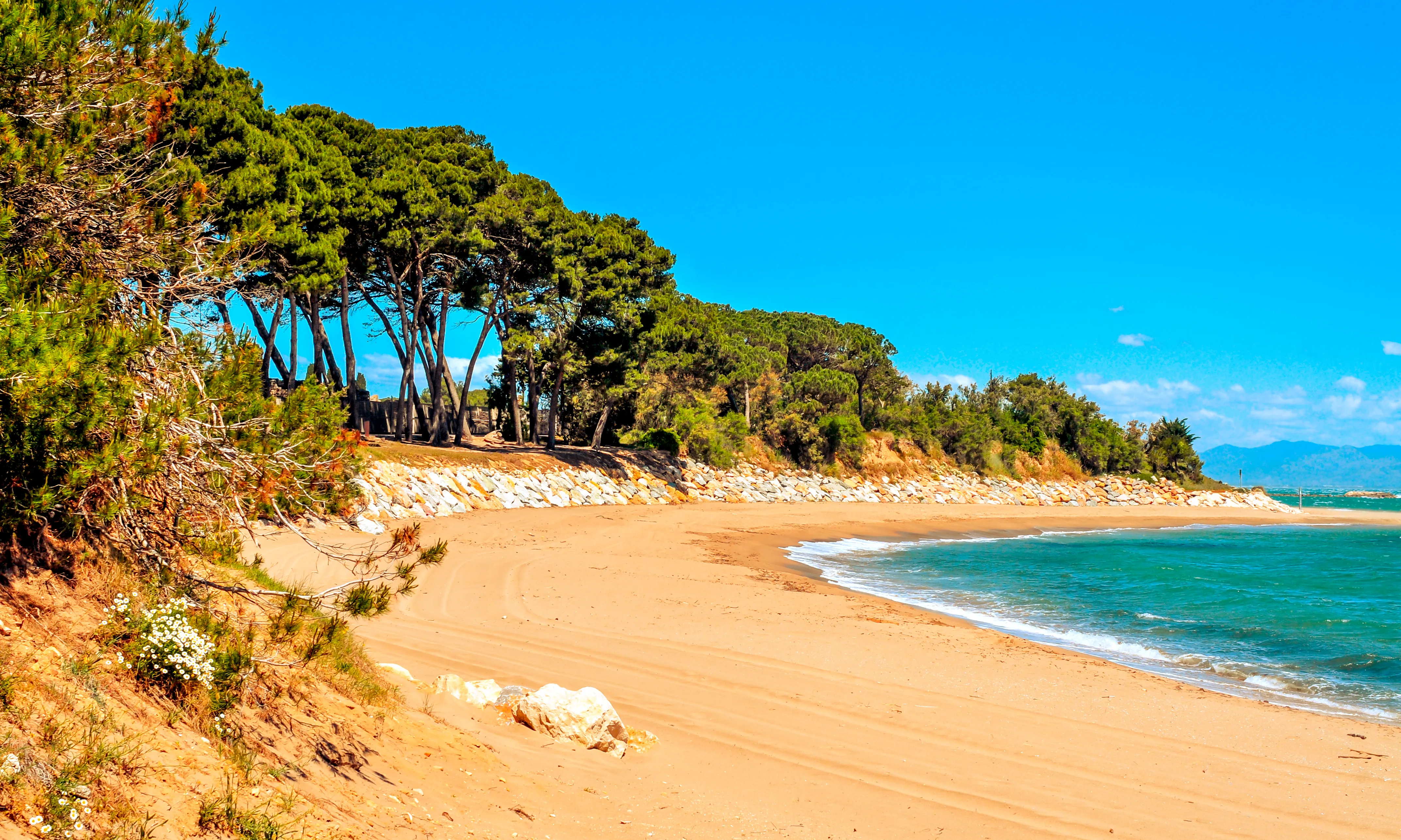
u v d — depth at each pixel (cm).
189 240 677
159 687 494
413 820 509
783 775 776
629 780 711
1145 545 4397
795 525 4181
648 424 5662
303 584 788
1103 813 735
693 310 5400
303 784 492
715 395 6172
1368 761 930
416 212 3394
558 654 1212
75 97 622
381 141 3641
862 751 866
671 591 1895
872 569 2884
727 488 5222
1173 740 975
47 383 429
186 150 1511
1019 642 1555
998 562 3181
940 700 1097
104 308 547
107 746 402
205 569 684
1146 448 9769
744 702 1030
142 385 529
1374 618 2014
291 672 629
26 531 494
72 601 497
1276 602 2259
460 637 1277
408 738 649
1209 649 1633
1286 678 1403
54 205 579
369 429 3612
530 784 640
